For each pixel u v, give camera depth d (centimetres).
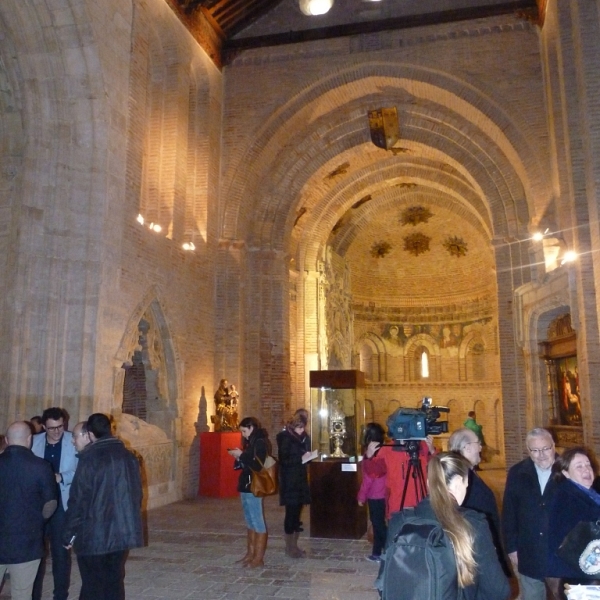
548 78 1642
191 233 1722
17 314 1109
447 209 3038
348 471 1057
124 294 1309
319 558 910
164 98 1634
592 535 401
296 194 2119
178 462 1529
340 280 2933
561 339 1565
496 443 3020
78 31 1209
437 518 309
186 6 1691
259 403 1953
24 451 582
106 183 1233
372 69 1884
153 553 955
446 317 3294
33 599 659
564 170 1546
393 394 3309
